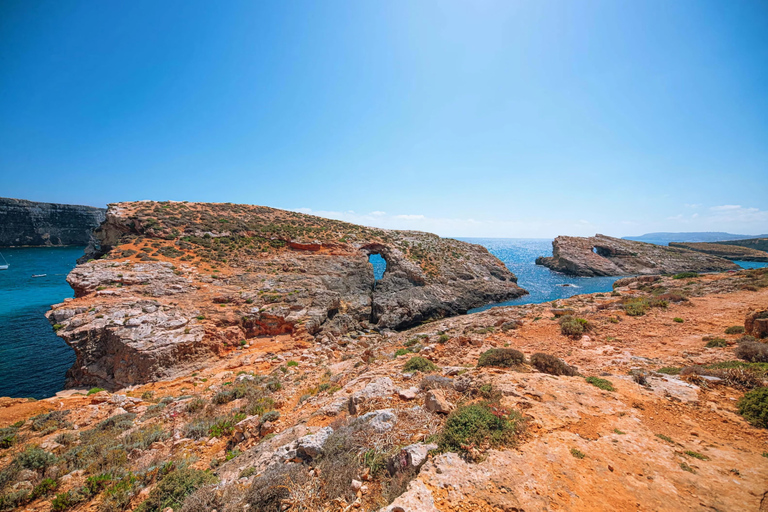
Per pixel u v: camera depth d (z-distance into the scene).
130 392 17.78
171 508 6.93
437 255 58.88
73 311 22.02
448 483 5.32
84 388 20.02
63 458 9.86
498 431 6.61
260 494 6.20
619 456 5.99
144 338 20.94
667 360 12.24
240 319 27.05
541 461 5.81
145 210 43.31
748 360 10.72
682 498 4.87
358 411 9.70
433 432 7.15
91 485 8.39
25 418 13.55
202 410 14.01
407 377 11.93
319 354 24.11
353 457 6.84
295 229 50.19
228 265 36.12
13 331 32.50
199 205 52.22
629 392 8.86
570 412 7.65
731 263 87.31
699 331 15.50
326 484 6.24
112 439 11.20
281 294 31.89
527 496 4.97
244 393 15.36
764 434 6.51
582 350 14.99
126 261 30.45
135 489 8.14
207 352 23.27
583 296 29.66
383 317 40.09
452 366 13.56
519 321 21.81
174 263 32.84
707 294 23.06
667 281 29.69
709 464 5.68
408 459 6.08
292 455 7.61
